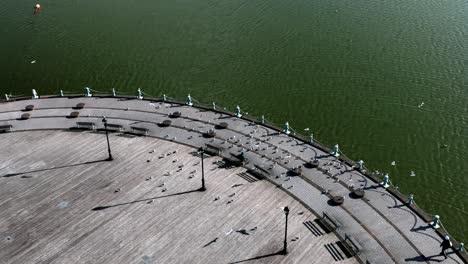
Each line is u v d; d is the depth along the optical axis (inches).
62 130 2689.5
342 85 3553.2
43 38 4288.9
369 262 1857.8
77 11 4724.4
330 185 2210.9
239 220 2075.5
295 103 3408.0
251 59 3887.8
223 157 2416.3
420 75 3607.3
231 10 4621.1
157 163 2411.4
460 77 3563.0
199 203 2169.0
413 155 2957.7
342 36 4121.6
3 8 4835.1
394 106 3336.6
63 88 3663.9
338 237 1968.5
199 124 2650.1
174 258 1931.6
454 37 4033.0
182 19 4493.1
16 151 2546.8
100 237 2041.1
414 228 1983.3
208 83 3644.2
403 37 4067.4
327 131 3159.5
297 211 2097.7
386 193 2149.4
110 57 4001.0
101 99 2913.4
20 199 2247.8
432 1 4633.4
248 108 3368.6
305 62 3814.0
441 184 2760.8
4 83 3745.1
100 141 2588.6
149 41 4183.1
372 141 3068.4
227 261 1905.8
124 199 2215.8
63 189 2292.1
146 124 2684.5
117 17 4579.2
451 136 3080.7
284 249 1915.6
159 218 2107.5
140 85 3663.9
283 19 4431.6
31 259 1964.8
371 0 4697.3
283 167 2326.5
